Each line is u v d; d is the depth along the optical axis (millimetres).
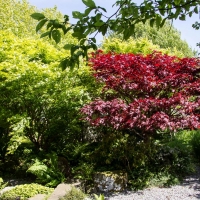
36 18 1604
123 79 5441
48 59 6699
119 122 4992
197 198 4688
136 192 5102
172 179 5508
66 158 6598
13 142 6250
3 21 13695
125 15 1852
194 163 6816
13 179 6469
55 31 1661
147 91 5516
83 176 5457
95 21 1662
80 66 6391
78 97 6176
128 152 5754
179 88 5605
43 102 5973
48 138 6934
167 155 6184
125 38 1929
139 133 6578
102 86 6809
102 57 5812
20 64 5531
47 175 5578
